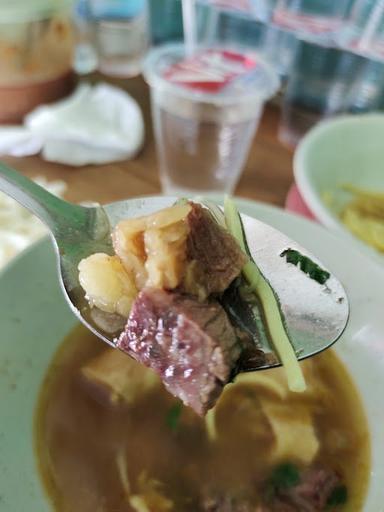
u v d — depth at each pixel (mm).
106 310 121
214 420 156
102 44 291
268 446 152
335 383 157
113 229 140
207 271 115
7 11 223
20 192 137
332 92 256
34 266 142
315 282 135
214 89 208
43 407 141
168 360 108
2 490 117
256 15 254
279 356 119
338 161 232
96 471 139
